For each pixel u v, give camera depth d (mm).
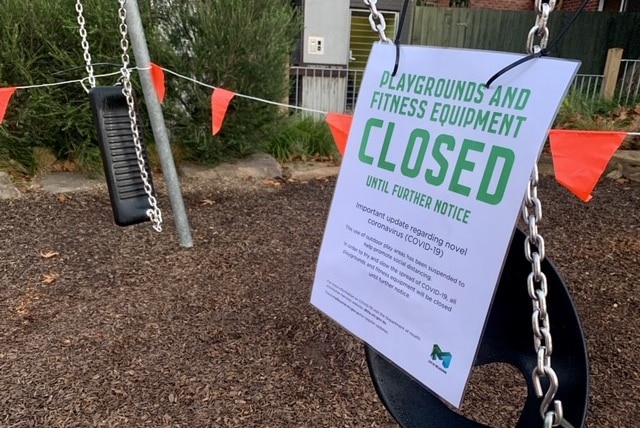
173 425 2254
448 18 9812
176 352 2740
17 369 2592
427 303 1171
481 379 2574
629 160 6211
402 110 1257
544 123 982
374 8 1329
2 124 5242
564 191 5734
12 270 3611
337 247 1408
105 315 3068
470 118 1106
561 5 12906
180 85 5305
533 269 1012
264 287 3398
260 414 2322
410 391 1417
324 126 7020
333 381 2545
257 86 5516
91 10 5055
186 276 3537
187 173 5734
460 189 1110
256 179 5863
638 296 3346
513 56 1043
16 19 4977
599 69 10430
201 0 5289
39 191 5203
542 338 1019
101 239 4117
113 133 3006
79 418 2285
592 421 2289
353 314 1366
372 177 1320
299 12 6172
